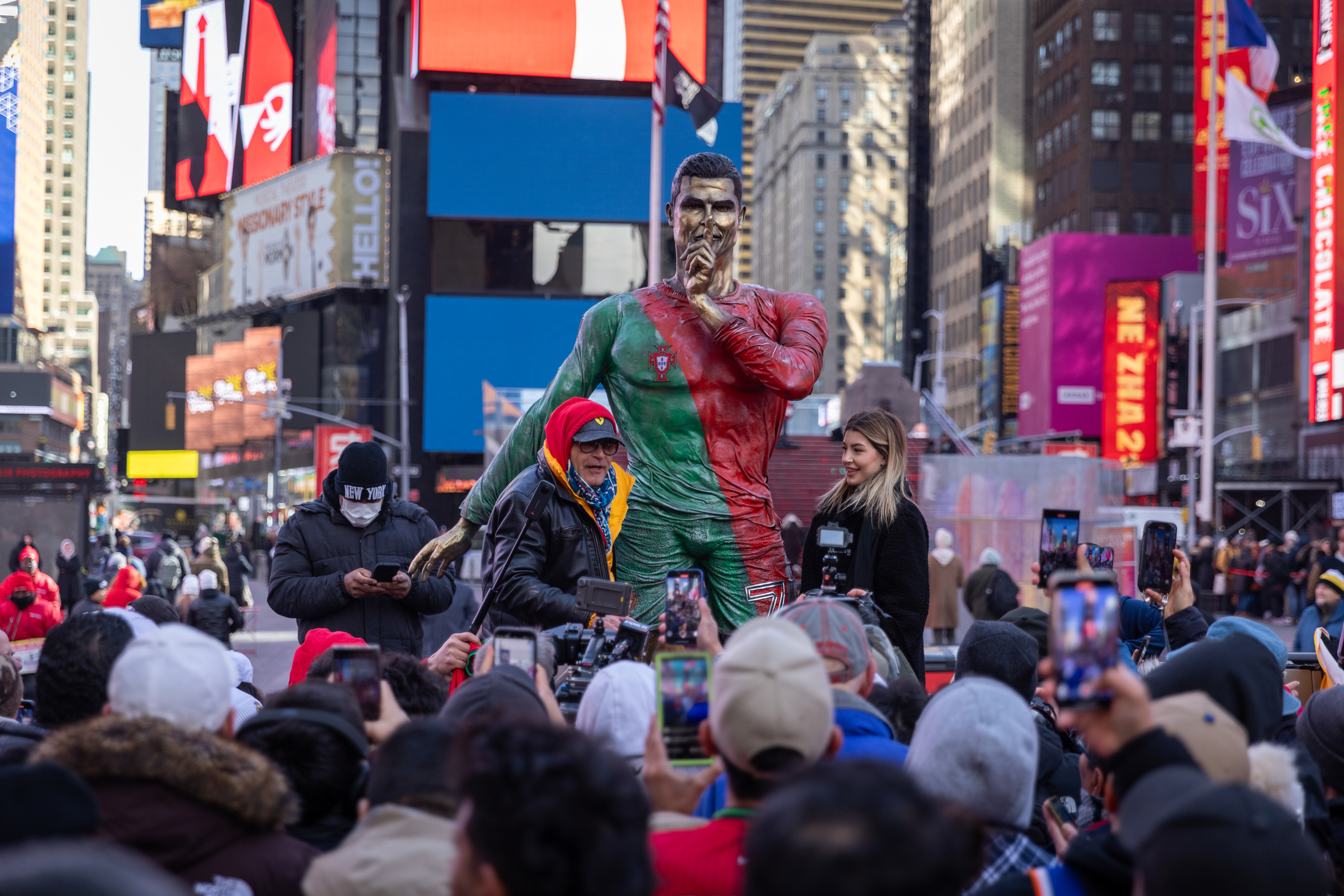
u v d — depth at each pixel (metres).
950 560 13.87
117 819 2.20
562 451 4.43
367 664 2.88
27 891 1.00
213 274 82.88
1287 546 25.94
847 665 3.01
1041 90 90.25
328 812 2.72
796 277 158.38
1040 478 15.82
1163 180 82.44
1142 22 82.69
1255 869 1.71
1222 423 53.75
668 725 2.61
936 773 2.48
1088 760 2.95
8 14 26.72
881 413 4.74
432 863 2.16
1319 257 40.31
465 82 57.56
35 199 128.75
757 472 4.70
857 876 1.40
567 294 57.66
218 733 2.69
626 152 57.03
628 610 3.83
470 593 10.09
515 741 1.75
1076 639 2.01
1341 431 40.41
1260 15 67.62
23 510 19.53
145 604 6.08
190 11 81.81
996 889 2.22
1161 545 4.26
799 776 1.56
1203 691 2.80
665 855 2.24
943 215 108.06
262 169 75.88
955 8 105.50
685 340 4.61
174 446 82.31
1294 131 44.34
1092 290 71.94
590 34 54.56
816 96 157.62
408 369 59.81
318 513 5.62
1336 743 3.32
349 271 65.56
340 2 69.69
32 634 9.53
